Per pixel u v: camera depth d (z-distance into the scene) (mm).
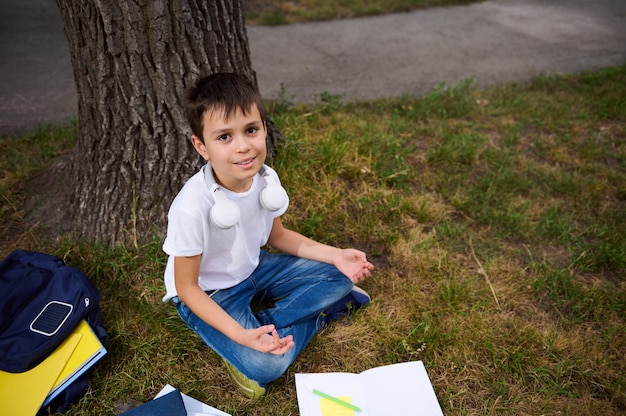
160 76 2379
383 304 2455
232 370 2004
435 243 2818
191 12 2334
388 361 2205
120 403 1967
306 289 2174
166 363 2100
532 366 2199
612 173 3498
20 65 4750
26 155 3244
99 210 2592
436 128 3906
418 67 5418
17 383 1870
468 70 5383
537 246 2893
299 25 6512
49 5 6277
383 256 2738
